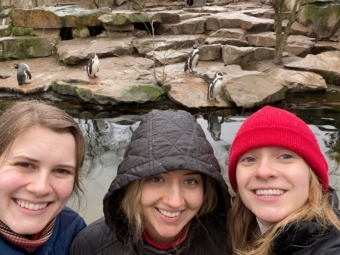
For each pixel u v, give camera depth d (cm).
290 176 49
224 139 216
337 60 330
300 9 421
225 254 60
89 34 446
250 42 396
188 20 452
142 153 52
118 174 54
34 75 340
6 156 47
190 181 55
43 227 51
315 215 48
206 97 278
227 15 453
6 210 49
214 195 59
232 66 332
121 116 265
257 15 479
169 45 392
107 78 307
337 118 246
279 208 49
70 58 363
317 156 50
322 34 397
